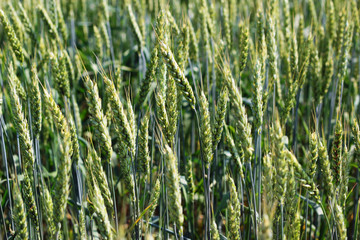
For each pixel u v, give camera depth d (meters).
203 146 5.91
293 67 8.90
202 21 9.71
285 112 7.90
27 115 7.86
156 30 6.82
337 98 9.98
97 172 5.56
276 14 10.47
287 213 5.91
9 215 7.85
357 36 11.30
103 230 5.16
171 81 5.96
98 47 11.49
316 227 8.73
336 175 6.24
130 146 5.67
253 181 6.28
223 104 5.94
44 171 8.62
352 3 11.06
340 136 6.04
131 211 7.10
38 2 12.47
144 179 6.39
